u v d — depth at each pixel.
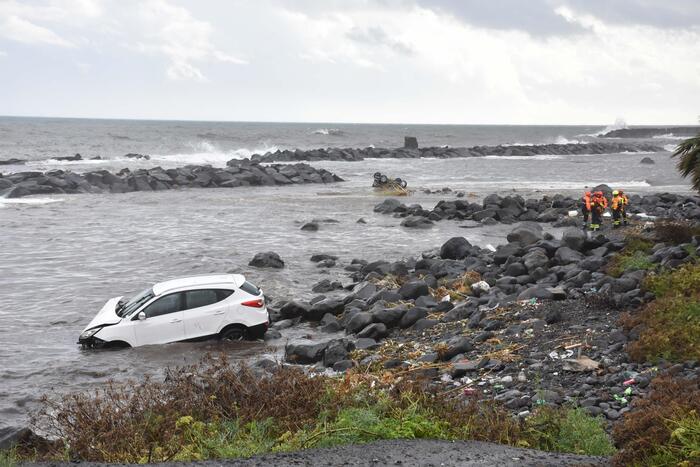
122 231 34.25
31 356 15.54
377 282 22.31
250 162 73.44
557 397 10.62
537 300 17.19
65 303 20.59
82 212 41.34
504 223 38.38
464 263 24.88
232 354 15.66
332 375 13.71
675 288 15.18
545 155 114.75
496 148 114.75
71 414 9.46
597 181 64.50
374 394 9.95
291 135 154.62
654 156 111.94
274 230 35.12
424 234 34.38
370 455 7.68
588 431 8.44
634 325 13.54
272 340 17.00
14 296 21.38
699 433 6.89
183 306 16.52
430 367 13.29
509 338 14.47
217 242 31.38
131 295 21.58
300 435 8.49
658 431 7.42
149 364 14.97
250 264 26.05
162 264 26.31
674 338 11.84
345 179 67.31
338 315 19.22
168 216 39.91
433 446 8.05
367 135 168.75
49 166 71.06
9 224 36.16
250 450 8.13
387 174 72.81
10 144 101.12
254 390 9.95
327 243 31.55
